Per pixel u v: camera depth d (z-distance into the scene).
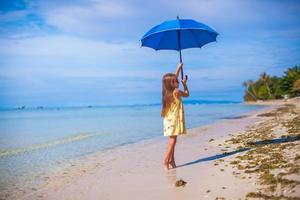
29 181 8.73
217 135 16.81
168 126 8.51
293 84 113.56
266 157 8.57
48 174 9.58
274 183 6.09
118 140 18.45
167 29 7.93
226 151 10.82
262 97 142.00
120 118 53.88
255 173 7.07
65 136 22.78
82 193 7.17
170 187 6.93
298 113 31.73
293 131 13.87
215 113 53.78
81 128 31.17
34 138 22.23
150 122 37.81
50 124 43.44
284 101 98.19
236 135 15.72
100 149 14.77
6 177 9.31
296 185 5.79
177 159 10.05
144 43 8.82
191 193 6.35
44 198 7.04
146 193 6.70
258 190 5.91
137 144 15.92
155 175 8.18
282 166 7.19
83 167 10.32
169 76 8.46
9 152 15.05
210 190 6.36
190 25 8.09
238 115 41.84
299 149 8.98
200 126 24.91
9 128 36.09
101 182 8.00
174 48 9.19
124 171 9.04
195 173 7.95
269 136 13.23
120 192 6.96
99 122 42.47
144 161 10.40
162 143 15.46
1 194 7.47
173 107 8.48
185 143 14.09
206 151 11.21
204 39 9.20
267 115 35.44
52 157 13.01
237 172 7.45
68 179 8.68
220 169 8.00
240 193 5.92
